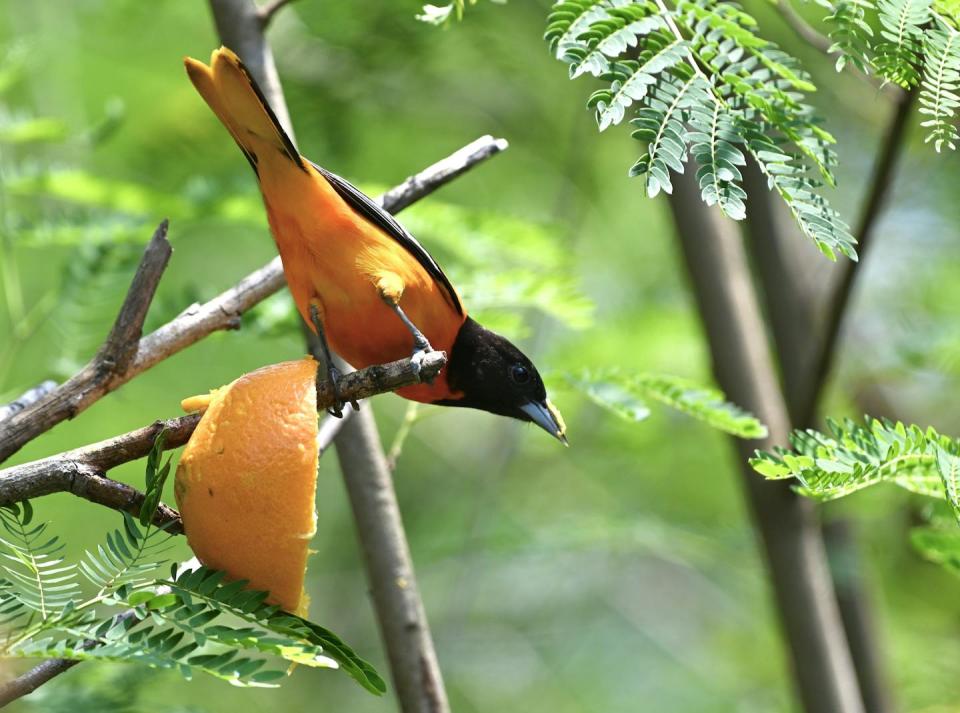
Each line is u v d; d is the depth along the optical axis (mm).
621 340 15477
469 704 16438
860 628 12133
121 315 5910
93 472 5129
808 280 13297
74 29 15055
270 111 6273
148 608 4730
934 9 5566
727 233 11234
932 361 12750
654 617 17891
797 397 10703
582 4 5402
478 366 7789
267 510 4906
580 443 16031
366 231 6695
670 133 5043
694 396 8195
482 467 17375
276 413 5023
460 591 16703
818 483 5445
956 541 7219
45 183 9977
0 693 4781
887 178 8734
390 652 7711
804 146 5414
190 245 16375
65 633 4672
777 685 16531
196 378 14938
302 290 6824
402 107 14742
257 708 13898
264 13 8000
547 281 9359
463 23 13836
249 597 4852
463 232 10445
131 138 14719
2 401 9188
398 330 6805
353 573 16656
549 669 16875
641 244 17375
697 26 5512
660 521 13680
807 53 13570
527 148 15969
